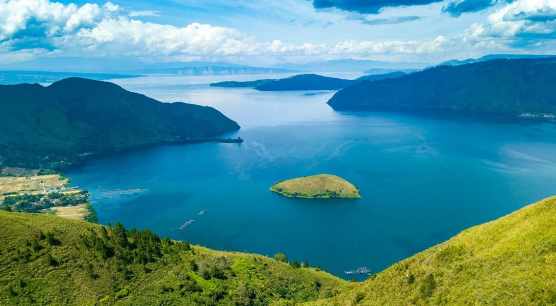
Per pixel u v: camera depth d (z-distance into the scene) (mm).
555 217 59000
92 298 84812
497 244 61125
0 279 82812
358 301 74562
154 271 99312
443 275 61219
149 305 85562
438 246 76312
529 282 46750
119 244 104750
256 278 112000
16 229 97125
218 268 107500
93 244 100125
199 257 114750
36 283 84312
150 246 109188
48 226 103125
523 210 68688
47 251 93438
